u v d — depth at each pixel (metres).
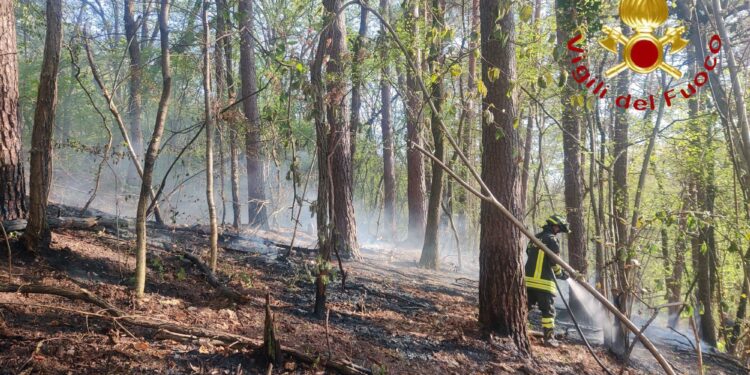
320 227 5.74
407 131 15.23
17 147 6.52
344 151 10.89
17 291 4.63
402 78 11.73
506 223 6.38
